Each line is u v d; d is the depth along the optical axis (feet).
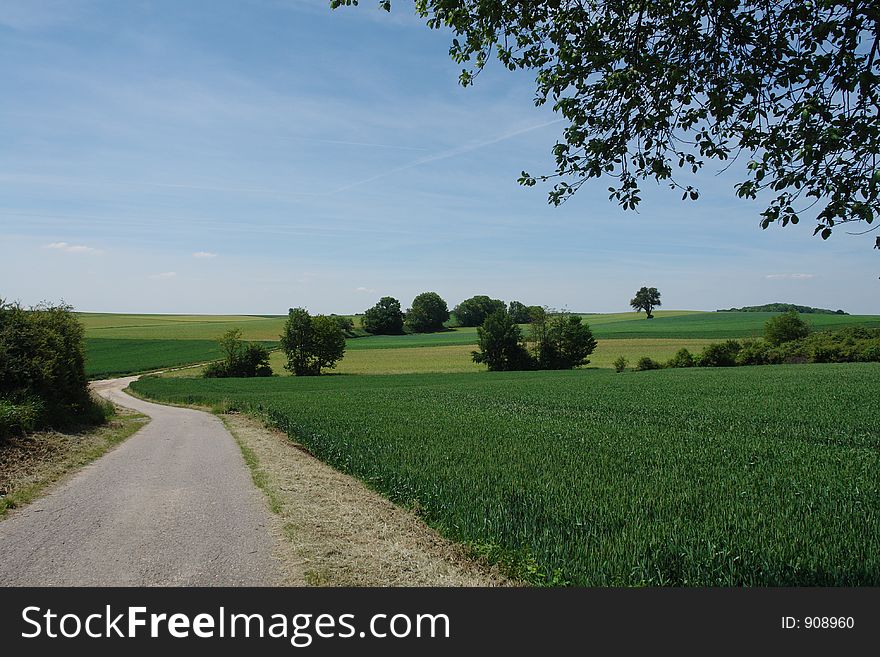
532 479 38.04
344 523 28.73
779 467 43.68
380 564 23.32
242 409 104.42
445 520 29.66
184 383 214.90
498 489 34.83
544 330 285.02
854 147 19.89
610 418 79.82
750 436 60.90
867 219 19.04
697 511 30.48
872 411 80.84
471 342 382.22
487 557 24.80
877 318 393.50
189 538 25.39
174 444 57.00
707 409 88.89
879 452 51.52
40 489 34.53
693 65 22.85
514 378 214.07
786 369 181.57
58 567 21.94
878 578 21.90
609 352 322.34
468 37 25.43
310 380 229.25
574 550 24.12
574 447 52.24
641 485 36.42
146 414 100.89
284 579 21.21
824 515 29.45
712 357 227.20
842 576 22.00
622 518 28.86
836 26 20.04
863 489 35.96
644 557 22.89
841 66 19.61
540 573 22.33
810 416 77.46
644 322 479.82
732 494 34.47
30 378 57.41
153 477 39.17
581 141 24.08
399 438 57.41
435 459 45.55
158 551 23.71
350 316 538.47
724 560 22.72
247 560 22.86
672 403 99.55
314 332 283.38
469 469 41.39
